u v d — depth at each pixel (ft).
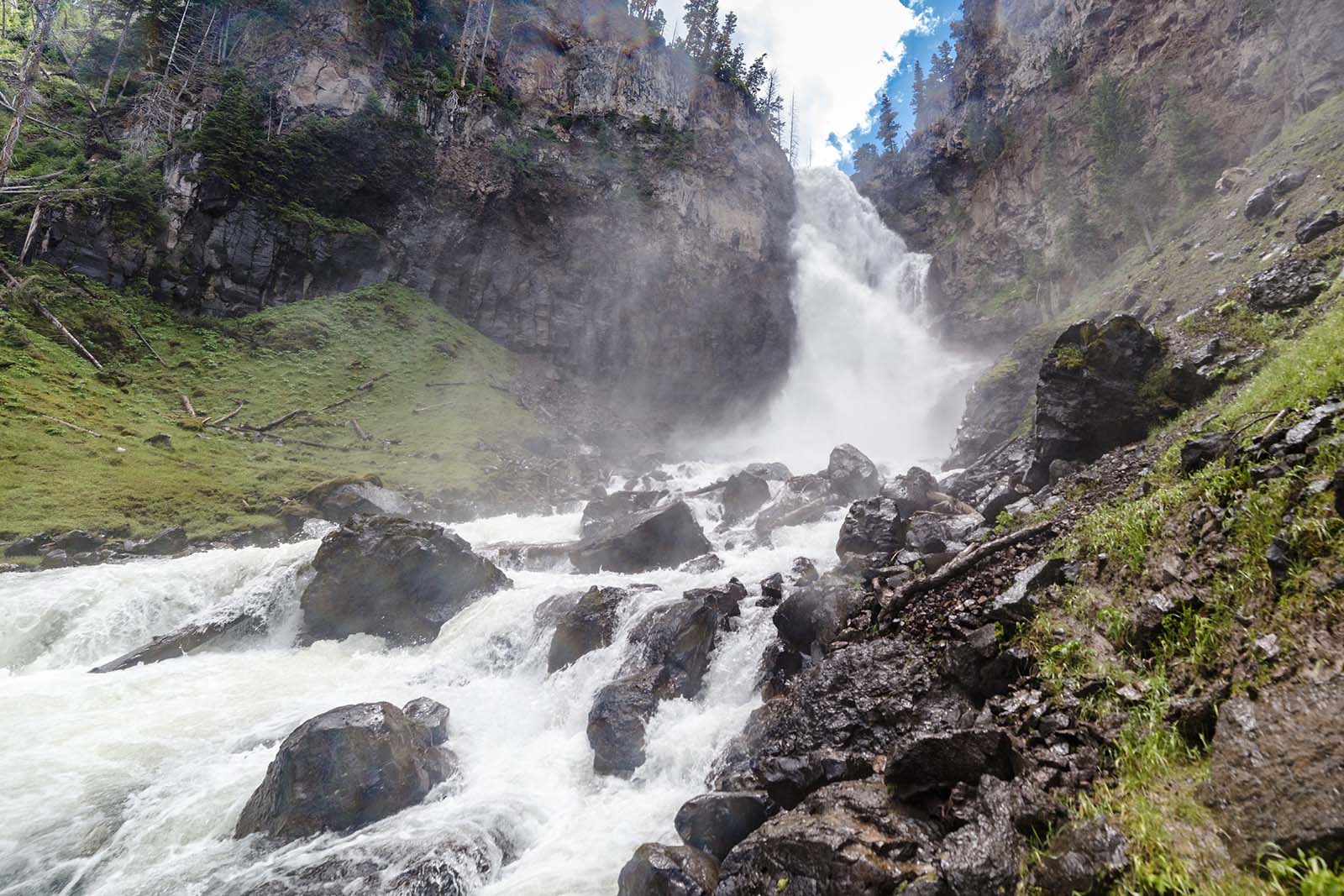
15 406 84.02
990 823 14.82
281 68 163.84
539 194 181.06
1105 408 46.73
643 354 185.37
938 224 221.66
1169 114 118.32
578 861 22.17
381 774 25.48
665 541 62.49
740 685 32.99
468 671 43.24
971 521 45.24
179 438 95.35
